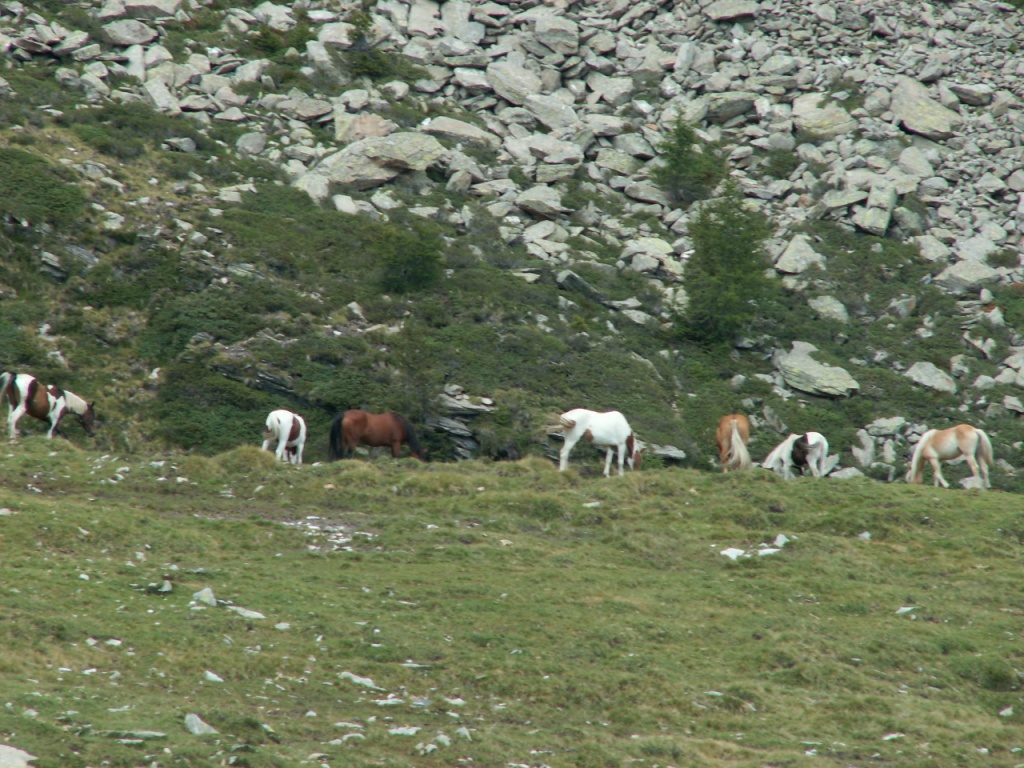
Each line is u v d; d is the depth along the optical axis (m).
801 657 12.06
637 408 35.50
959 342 41.22
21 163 39.06
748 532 16.83
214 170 43.91
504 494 18.06
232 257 38.22
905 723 10.49
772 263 44.53
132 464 18.81
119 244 38.12
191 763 7.64
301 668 10.62
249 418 33.38
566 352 37.28
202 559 14.30
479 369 35.44
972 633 13.25
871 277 44.06
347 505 17.86
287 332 35.84
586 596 13.84
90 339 34.94
